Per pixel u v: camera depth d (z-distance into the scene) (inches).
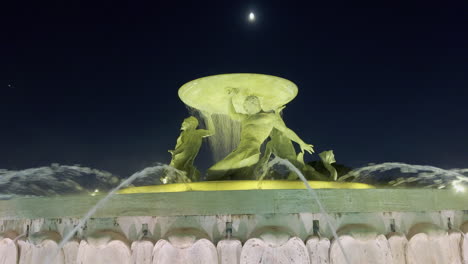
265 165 313.9
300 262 181.0
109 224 196.7
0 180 780.6
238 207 190.5
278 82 322.0
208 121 370.9
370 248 192.2
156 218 192.7
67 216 204.8
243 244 185.0
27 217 214.4
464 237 213.3
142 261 184.9
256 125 304.5
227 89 325.7
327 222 194.7
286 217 192.2
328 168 322.3
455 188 228.1
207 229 188.7
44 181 806.5
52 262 197.8
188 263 180.2
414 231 206.1
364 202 201.9
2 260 212.8
